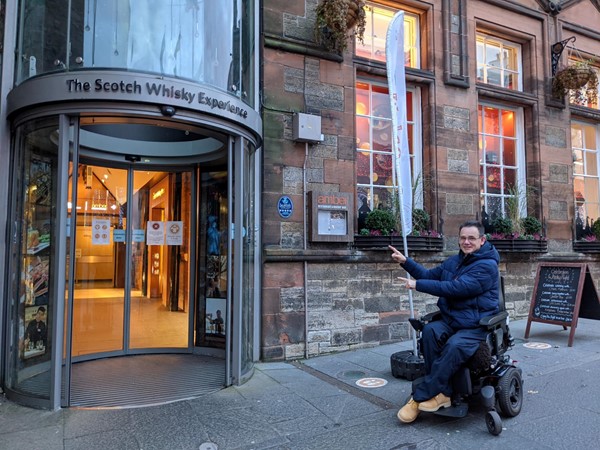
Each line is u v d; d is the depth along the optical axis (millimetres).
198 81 4828
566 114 9344
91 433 3820
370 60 7230
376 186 7535
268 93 6375
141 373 5488
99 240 6320
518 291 8391
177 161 6445
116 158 6258
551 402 4512
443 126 7785
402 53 5641
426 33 7922
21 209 4730
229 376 5043
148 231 6594
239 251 5105
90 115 4438
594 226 9617
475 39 8320
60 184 4328
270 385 5078
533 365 5742
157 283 6578
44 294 4480
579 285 6766
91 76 4285
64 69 4484
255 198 6105
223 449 3562
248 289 5500
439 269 4434
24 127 4734
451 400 3951
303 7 6699
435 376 3816
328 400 4598
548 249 8852
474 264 4109
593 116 9867
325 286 6520
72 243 4461
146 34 4727
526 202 8914
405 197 5492
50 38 4629
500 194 8844
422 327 4352
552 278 7109
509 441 3680
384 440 3717
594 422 4027
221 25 5184
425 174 7754
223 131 4980
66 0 4551
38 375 4457
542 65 9141
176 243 6676
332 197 6574
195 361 6043
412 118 7941
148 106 4414
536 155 8945
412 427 3955
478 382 4070
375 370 5641
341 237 6570
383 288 6910
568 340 6859
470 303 4051
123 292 6414
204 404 4473
